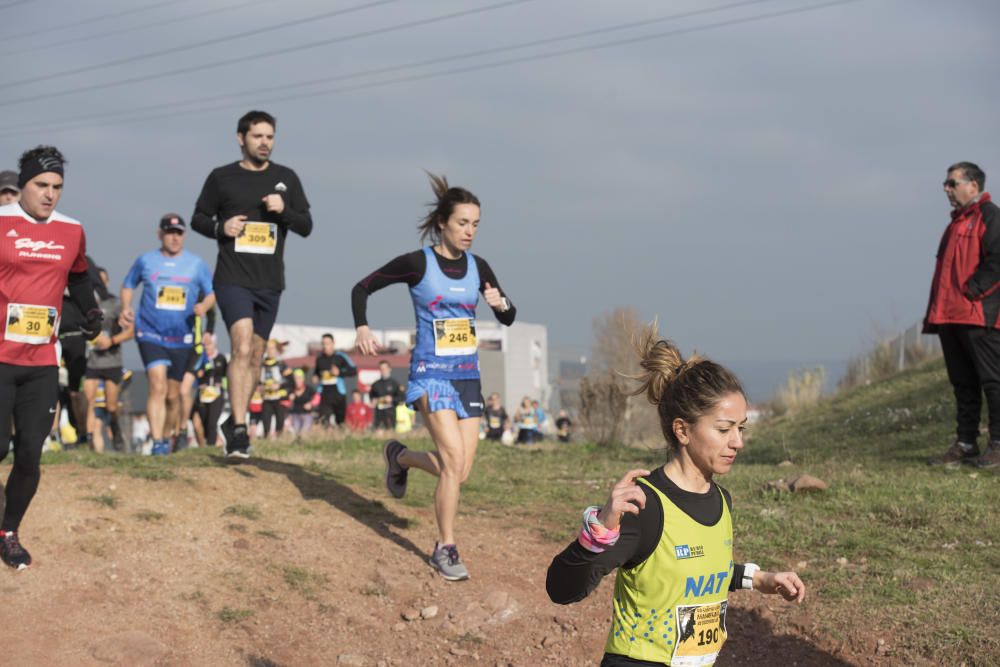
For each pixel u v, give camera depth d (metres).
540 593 5.92
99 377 11.20
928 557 6.13
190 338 9.44
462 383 6.04
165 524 6.35
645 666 2.95
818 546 6.42
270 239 7.50
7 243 5.21
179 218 9.26
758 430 15.23
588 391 13.95
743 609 5.45
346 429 14.56
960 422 8.95
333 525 6.79
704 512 2.97
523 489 8.58
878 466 9.04
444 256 5.98
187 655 5.04
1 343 5.23
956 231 8.57
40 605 5.27
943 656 4.78
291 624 5.45
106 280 11.07
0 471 6.77
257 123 7.34
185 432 11.26
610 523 2.76
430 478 8.84
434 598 5.80
